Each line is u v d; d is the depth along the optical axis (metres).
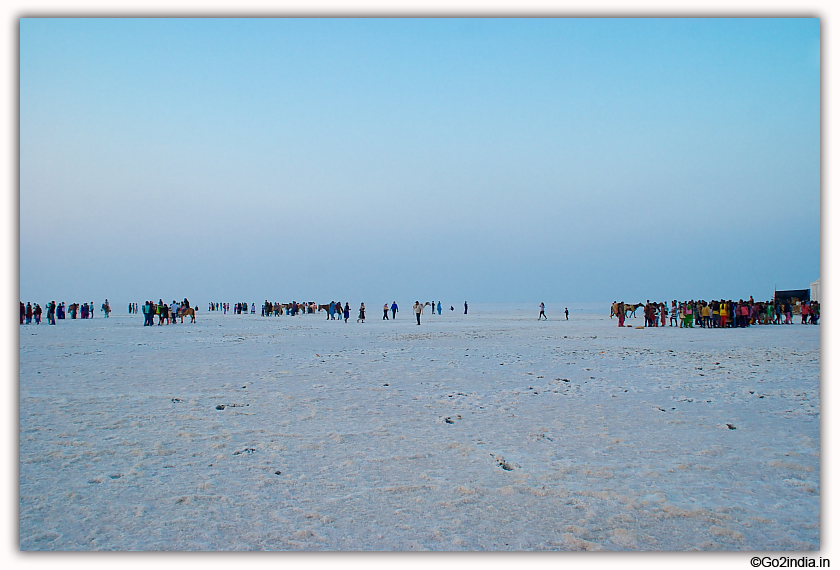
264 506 6.14
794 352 21.67
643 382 14.61
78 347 23.81
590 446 8.50
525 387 13.78
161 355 20.83
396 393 12.84
